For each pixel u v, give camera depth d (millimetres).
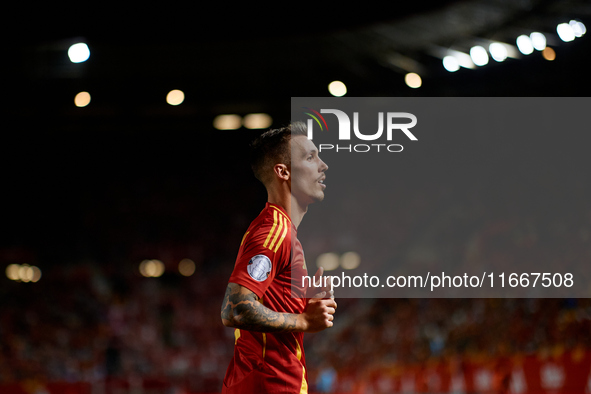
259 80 41000
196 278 62344
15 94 41312
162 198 68875
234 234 66500
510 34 31469
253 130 67438
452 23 31062
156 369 42250
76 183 68500
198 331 50500
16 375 40969
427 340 34375
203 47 37312
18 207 67250
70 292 56469
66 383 34344
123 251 65312
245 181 69438
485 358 27359
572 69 33875
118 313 52562
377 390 31969
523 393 24234
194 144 69750
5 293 56000
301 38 35906
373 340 38000
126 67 38844
